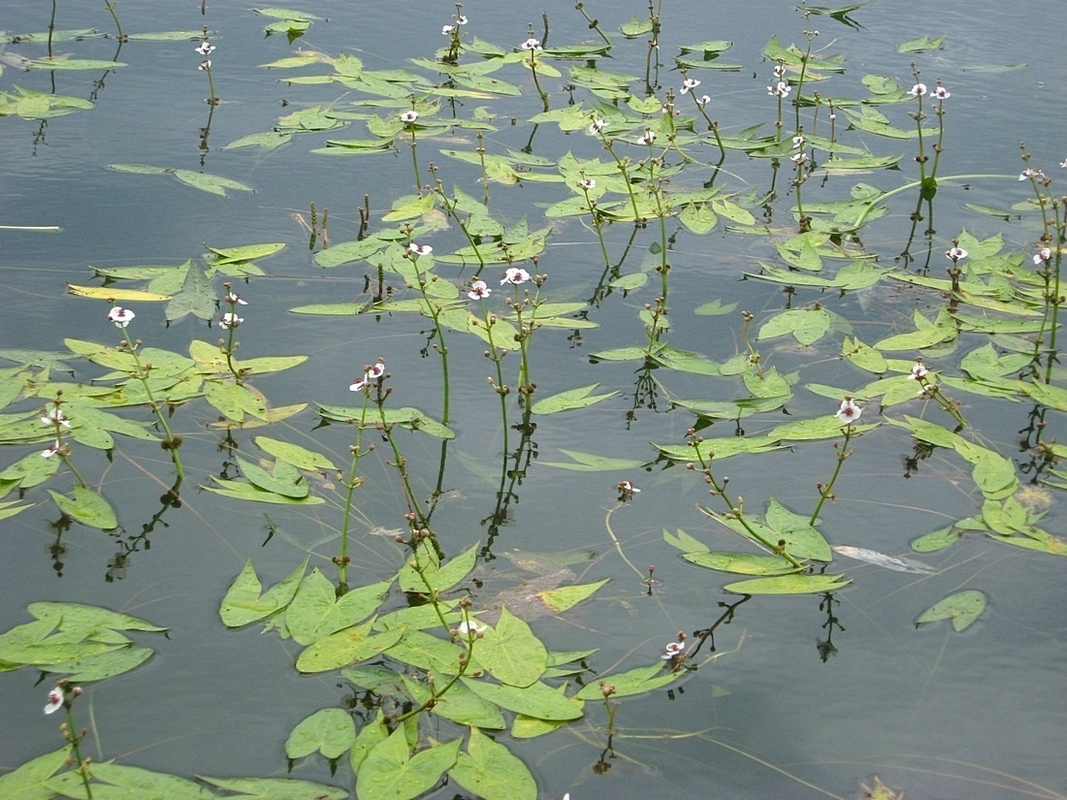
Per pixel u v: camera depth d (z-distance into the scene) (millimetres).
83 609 2119
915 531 2482
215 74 5207
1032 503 2582
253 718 1898
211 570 2262
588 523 2469
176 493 2500
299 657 2016
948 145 4789
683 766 1851
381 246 3619
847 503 2574
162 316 3229
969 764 1880
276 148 4480
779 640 2156
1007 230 4070
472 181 4285
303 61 5328
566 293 3555
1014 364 3170
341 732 1856
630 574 2316
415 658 2018
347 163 4406
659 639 2143
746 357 3141
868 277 3619
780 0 6738
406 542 2359
